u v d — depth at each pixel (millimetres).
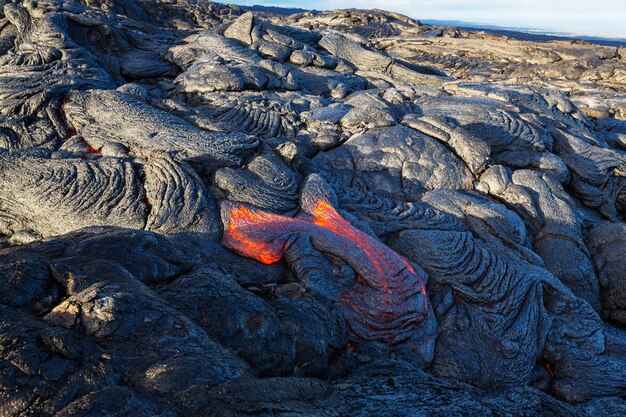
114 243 4773
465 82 15867
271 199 8102
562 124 13406
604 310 9336
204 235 7277
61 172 7523
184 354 3418
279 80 13766
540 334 7598
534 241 9758
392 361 5402
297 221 7684
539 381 7414
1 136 8906
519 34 55000
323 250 7281
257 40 15547
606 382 7277
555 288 8070
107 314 3453
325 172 9984
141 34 14836
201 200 7578
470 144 10641
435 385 4477
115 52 13820
